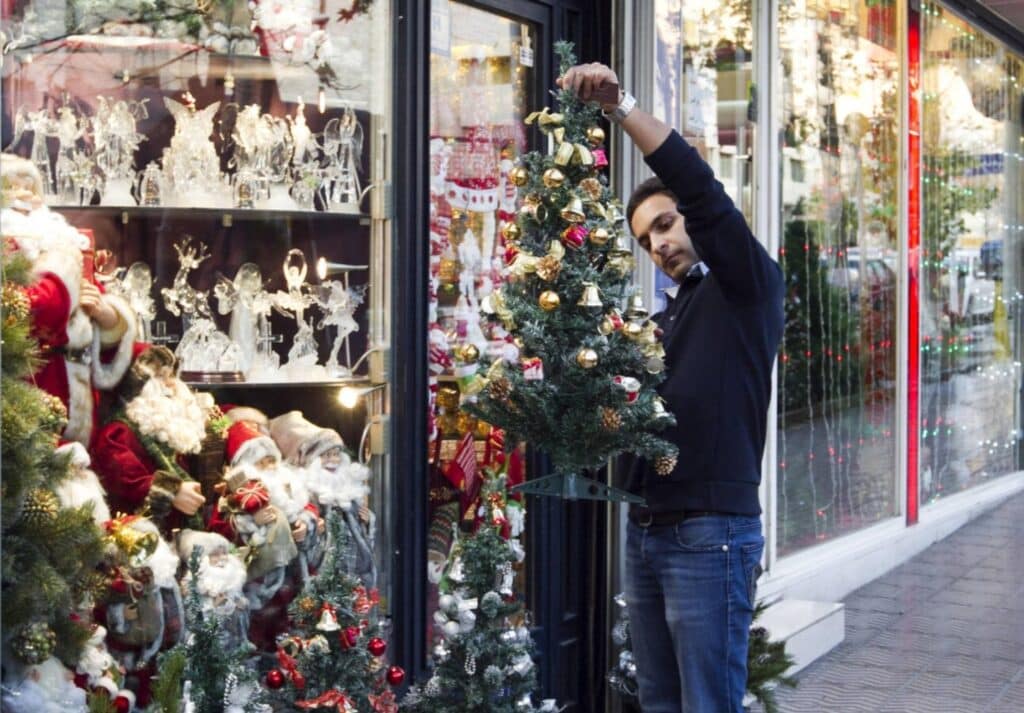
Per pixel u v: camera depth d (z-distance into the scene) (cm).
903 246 871
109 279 394
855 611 733
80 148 388
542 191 352
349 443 446
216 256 422
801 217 741
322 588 367
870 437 832
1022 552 894
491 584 407
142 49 403
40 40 377
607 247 354
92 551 326
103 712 322
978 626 703
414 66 456
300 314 438
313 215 438
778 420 710
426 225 462
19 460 300
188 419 397
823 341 766
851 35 799
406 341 455
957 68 988
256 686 359
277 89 432
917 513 896
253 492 409
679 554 374
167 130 411
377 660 367
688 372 376
